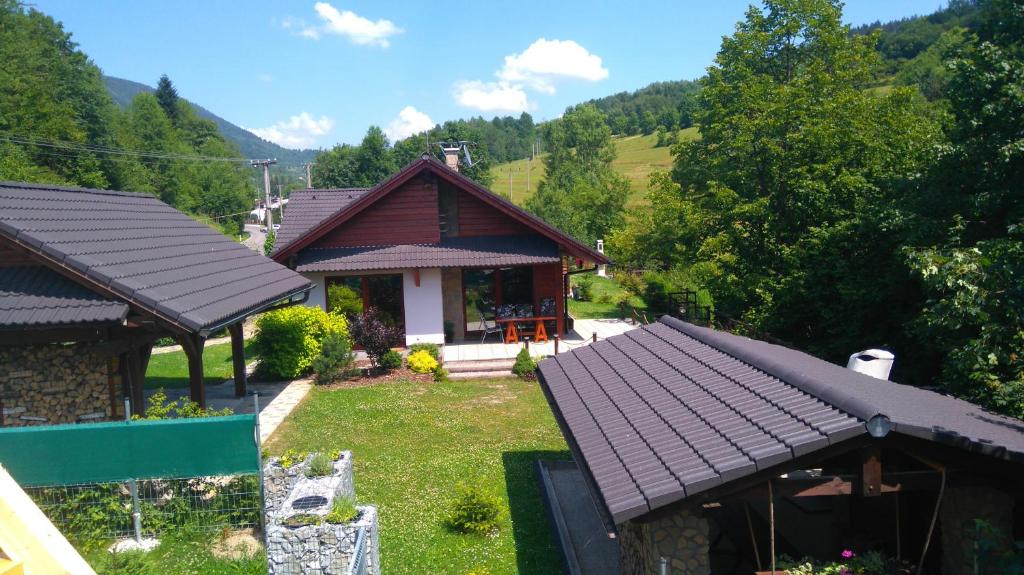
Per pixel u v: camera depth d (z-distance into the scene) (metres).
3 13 51.91
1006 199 11.89
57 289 10.67
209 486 9.44
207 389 17.78
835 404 6.23
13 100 46.12
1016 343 8.91
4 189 11.89
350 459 10.06
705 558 6.49
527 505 10.76
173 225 16.72
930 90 63.06
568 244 21.33
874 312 15.34
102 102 58.44
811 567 6.90
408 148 76.94
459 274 23.02
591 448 7.35
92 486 9.15
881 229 14.20
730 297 21.41
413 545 9.41
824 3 27.02
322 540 7.80
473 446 13.51
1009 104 11.27
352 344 19.92
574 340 22.09
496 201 21.42
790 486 6.34
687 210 24.48
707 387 8.00
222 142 104.75
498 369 19.33
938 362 13.48
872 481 6.07
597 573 8.66
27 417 11.09
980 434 6.21
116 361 11.58
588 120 82.62
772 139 21.16
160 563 8.48
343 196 26.56
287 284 16.53
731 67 28.20
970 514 6.81
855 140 20.19
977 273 8.28
